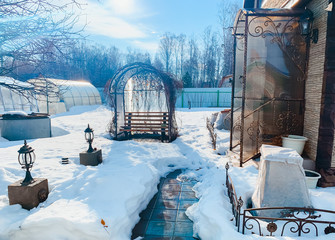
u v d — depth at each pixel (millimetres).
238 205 3248
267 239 2887
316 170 4941
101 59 46594
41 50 4500
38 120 10555
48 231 3299
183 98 25953
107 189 4297
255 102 6344
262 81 6262
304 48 5816
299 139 5273
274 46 6098
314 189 4590
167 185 5688
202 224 3684
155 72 9438
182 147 8516
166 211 4484
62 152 7227
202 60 45312
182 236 3715
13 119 10094
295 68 5949
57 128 12008
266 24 6082
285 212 3559
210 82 43938
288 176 3672
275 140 6227
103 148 7832
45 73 5305
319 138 4832
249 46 6270
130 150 7598
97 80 43781
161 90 11148
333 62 4660
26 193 3871
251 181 4902
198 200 4906
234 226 3320
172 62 50688
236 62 7449
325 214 3613
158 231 3844
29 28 4281
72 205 3785
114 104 9820
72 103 20750
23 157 4031
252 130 6395
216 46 43500
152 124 10305
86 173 5055
